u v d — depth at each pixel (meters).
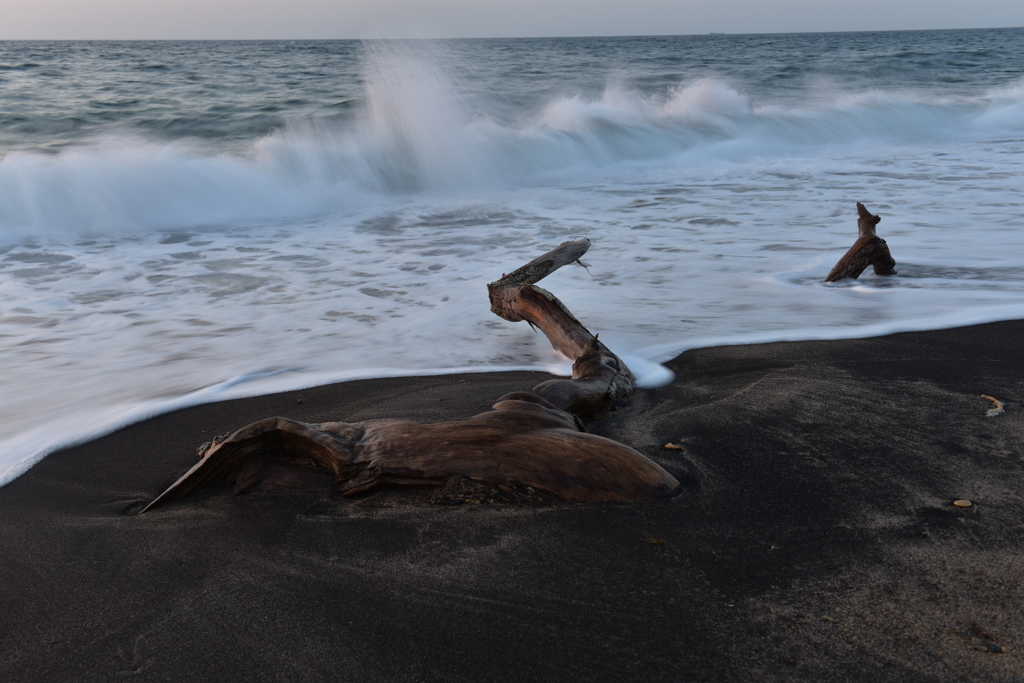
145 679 1.70
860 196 9.47
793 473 2.61
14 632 1.89
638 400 3.51
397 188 11.22
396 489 2.54
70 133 13.88
